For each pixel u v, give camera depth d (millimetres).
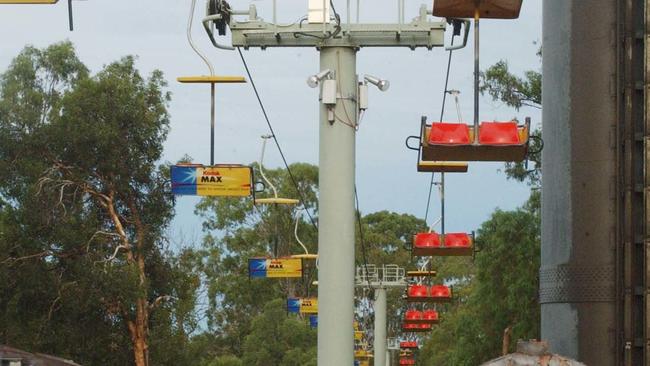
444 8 24812
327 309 29391
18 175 69625
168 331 69250
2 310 66938
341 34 28844
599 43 26641
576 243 26453
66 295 66250
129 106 70875
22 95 78250
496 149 27797
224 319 129250
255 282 128000
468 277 132750
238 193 43719
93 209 70625
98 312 68188
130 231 71562
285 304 124000
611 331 25922
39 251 67500
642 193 25828
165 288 71125
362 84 29156
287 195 129875
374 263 142250
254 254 128125
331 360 29250
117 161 70312
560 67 27031
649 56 25953
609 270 26094
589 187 26469
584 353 26078
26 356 21125
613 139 26406
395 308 146250
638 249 25859
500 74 62500
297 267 66312
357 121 29125
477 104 27422
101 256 68188
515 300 65438
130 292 66625
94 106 70250
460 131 27719
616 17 26562
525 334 65438
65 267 67812
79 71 81188
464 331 72562
